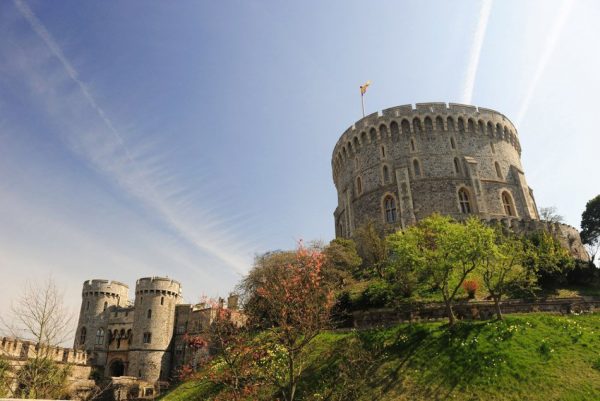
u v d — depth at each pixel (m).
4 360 29.95
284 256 41.22
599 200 51.31
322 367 25.58
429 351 23.86
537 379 19.61
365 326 30.52
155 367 64.62
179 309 70.50
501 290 27.72
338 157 63.69
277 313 23.50
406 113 56.12
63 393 35.75
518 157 58.94
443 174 52.44
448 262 26.77
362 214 54.81
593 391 18.12
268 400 22.98
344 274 39.84
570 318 26.03
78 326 73.12
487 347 22.66
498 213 51.16
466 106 56.72
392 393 21.62
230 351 23.97
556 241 37.59
